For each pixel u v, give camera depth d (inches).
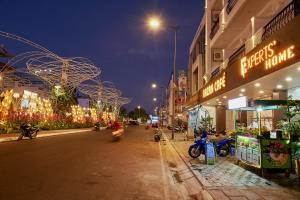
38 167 447.8
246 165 493.7
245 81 601.9
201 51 1659.7
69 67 1611.7
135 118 6328.7
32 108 1455.5
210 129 1036.5
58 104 1729.8
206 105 1289.4
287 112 431.5
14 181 350.0
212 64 1259.2
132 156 635.5
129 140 1122.7
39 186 330.6
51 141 932.6
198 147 618.2
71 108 1968.5
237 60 663.8
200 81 1588.3
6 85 1772.9
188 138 1179.3
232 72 703.7
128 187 346.6
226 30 1019.3
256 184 360.5
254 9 842.8
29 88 1846.7
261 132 447.8
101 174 416.5
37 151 647.1
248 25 955.3
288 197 300.7
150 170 470.9
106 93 2751.0
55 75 1611.7
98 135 1348.4
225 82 773.9
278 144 405.7
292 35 406.3
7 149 674.2
